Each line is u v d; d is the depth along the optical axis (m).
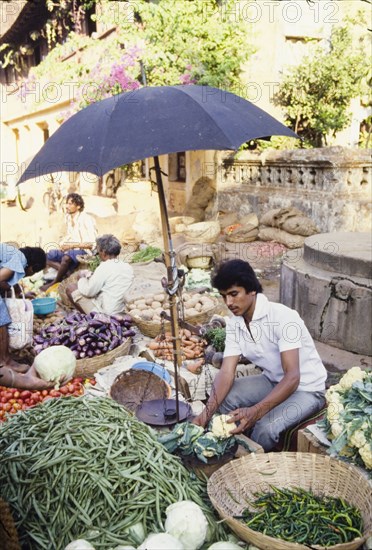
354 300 5.07
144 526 2.34
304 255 6.03
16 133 24.73
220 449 2.77
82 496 2.37
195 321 5.20
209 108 2.78
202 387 4.12
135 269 7.85
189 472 2.68
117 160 2.55
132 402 3.54
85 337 4.43
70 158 2.69
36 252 4.61
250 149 11.77
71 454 2.49
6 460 2.53
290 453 2.78
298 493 2.63
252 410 2.98
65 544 2.30
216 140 2.62
